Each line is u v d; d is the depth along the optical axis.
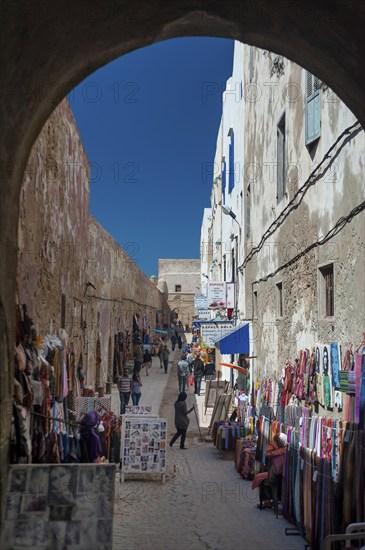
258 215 13.83
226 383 17.56
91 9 4.54
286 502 7.13
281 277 10.85
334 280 7.51
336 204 7.48
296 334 9.62
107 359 19.33
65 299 9.96
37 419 6.02
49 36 4.45
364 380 5.64
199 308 29.64
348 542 5.24
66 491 4.52
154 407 18.97
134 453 9.50
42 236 7.93
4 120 4.27
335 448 6.16
